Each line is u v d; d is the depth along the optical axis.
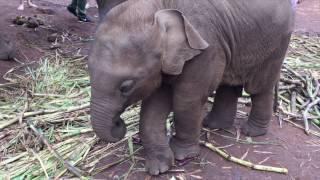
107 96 2.08
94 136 2.79
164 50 2.11
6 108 3.13
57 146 2.69
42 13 5.55
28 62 4.02
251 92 2.71
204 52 2.24
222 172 2.54
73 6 5.29
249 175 2.53
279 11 2.47
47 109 3.10
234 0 2.35
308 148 2.85
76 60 4.06
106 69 2.05
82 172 2.47
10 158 2.58
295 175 2.56
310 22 6.45
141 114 2.45
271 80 2.70
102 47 2.06
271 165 2.63
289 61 4.19
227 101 2.89
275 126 3.08
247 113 3.23
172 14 2.12
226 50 2.36
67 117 2.98
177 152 2.58
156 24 2.08
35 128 2.80
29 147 2.69
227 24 2.32
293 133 3.02
